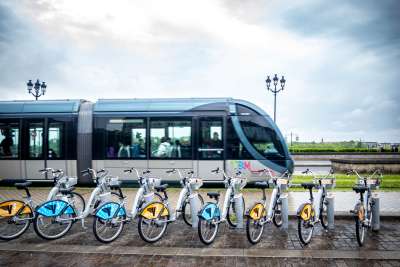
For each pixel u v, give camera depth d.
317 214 6.81
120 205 6.64
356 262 5.47
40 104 14.14
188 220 7.87
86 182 13.60
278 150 13.16
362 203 6.34
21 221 6.78
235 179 7.35
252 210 6.30
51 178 13.65
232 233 7.07
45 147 13.73
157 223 6.50
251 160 13.03
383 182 14.44
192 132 13.26
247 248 6.16
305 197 10.70
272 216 6.92
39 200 10.37
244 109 13.38
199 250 6.04
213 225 6.45
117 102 13.91
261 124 13.28
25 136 13.84
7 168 13.81
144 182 7.25
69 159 13.62
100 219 6.35
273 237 6.80
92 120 13.70
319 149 33.56
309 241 6.45
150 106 13.62
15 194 11.50
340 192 11.65
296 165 24.83
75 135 13.69
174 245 6.36
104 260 5.57
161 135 13.38
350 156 30.42
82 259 5.62
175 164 13.21
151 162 13.31
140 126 13.49
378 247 6.20
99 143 13.59
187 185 7.39
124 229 7.38
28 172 13.74
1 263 5.45
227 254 5.82
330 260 5.55
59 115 13.81
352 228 7.42
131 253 5.88
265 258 5.65
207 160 13.11
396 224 7.72
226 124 13.20
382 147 32.66
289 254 5.82
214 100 13.51
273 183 7.24
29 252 5.95
